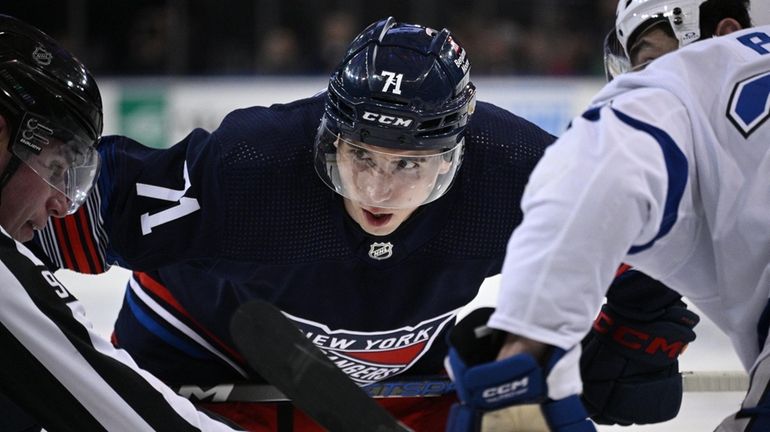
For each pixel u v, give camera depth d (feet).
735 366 34.06
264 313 13.61
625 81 14.58
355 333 20.42
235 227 19.17
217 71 81.25
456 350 13.28
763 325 14.26
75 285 47.11
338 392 13.57
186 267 21.09
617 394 19.54
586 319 12.85
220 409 22.06
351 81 17.97
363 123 17.57
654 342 19.17
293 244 19.25
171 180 19.53
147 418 15.05
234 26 80.84
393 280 19.61
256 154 19.10
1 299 14.34
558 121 82.02
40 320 14.55
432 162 18.06
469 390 12.98
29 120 16.47
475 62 83.35
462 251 19.53
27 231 17.40
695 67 14.30
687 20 17.35
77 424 15.05
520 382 12.70
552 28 83.71
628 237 12.84
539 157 19.71
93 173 17.93
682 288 14.94
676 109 13.76
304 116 19.76
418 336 20.93
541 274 12.70
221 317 21.52
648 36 17.83
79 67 17.33
